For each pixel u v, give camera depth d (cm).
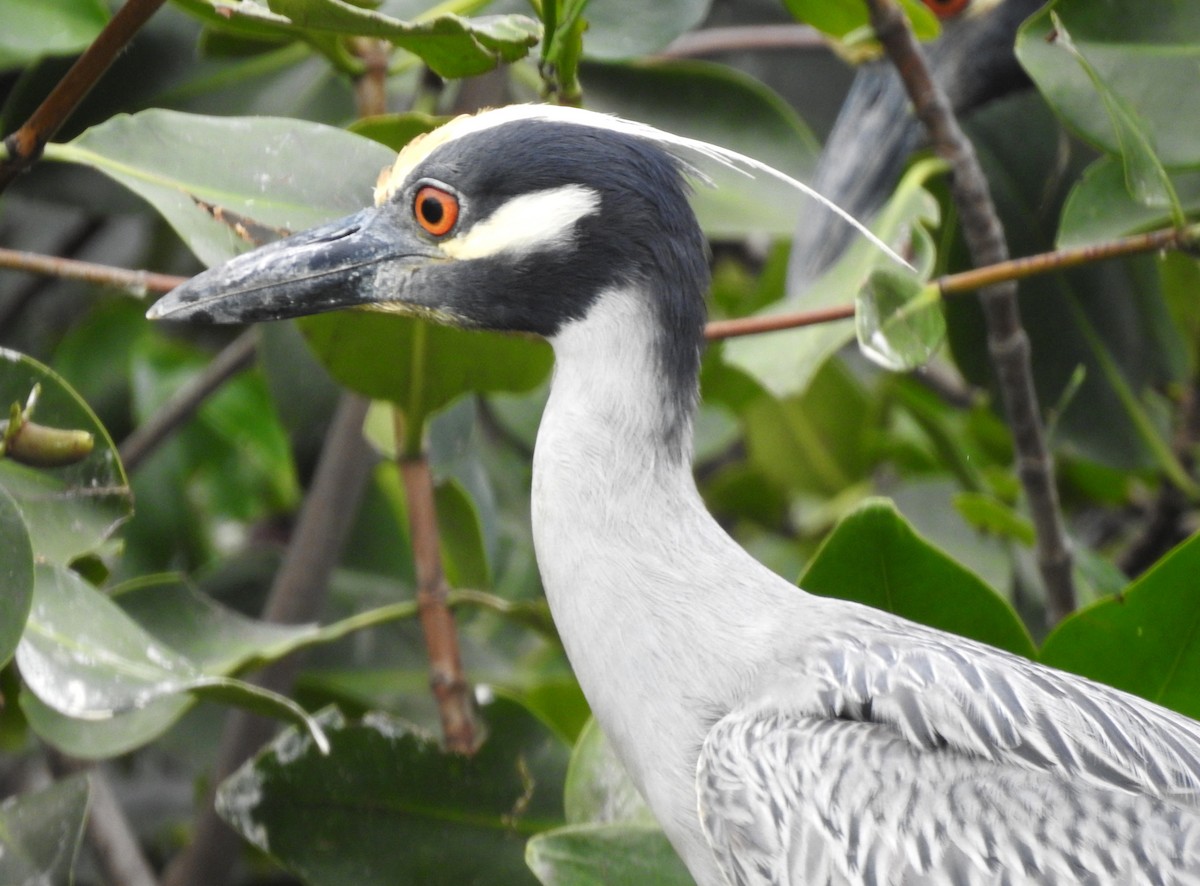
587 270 634
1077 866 540
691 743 616
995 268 700
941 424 1032
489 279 640
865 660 600
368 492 1024
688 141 635
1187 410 978
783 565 1116
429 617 768
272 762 702
